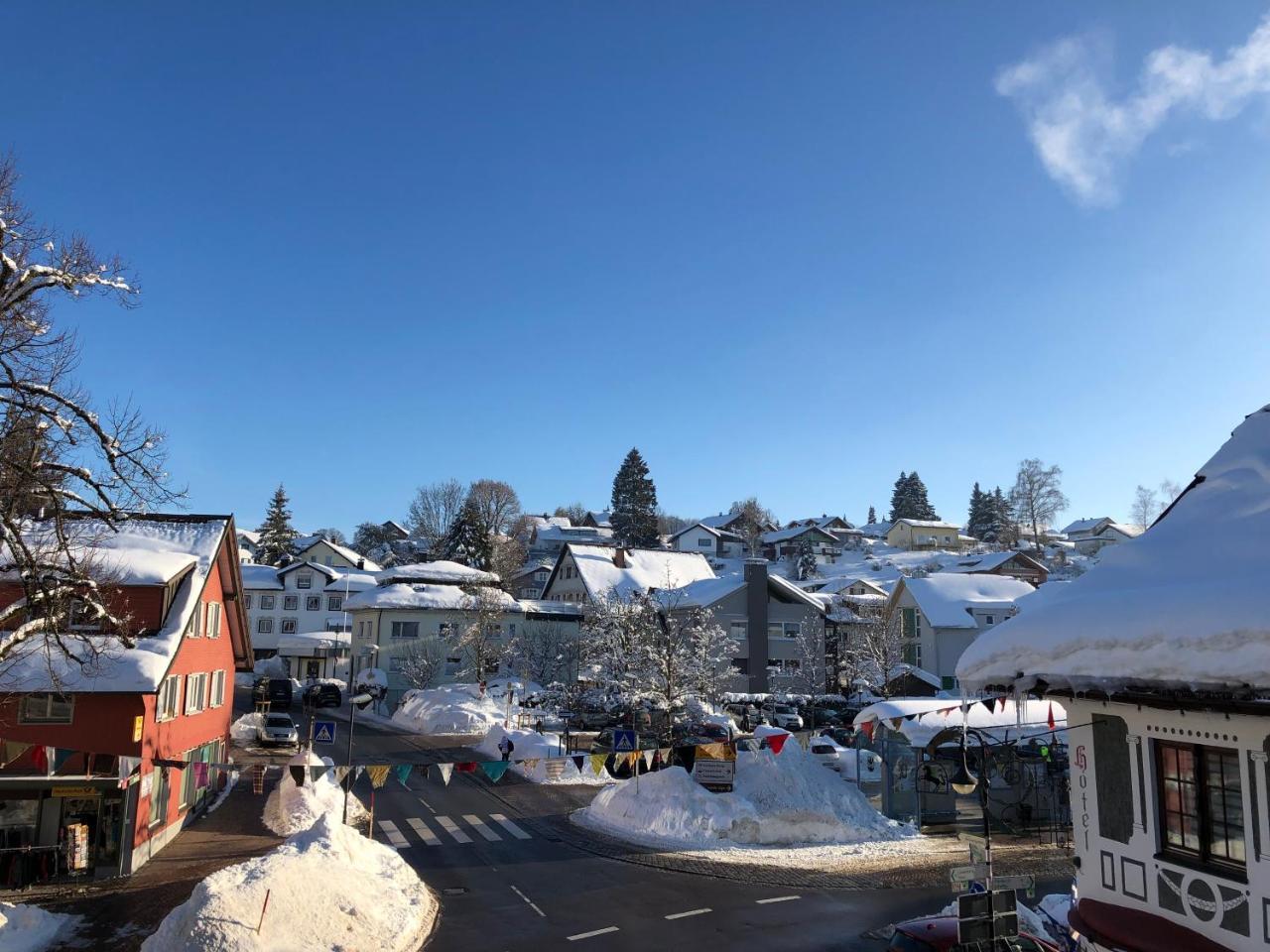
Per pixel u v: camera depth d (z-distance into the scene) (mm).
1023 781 29719
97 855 21625
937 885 21438
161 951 14633
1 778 21172
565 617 67562
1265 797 8766
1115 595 9727
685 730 42719
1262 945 8711
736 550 131875
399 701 60281
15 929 17062
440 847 24641
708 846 25109
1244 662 7770
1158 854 9992
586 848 24766
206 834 26344
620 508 127188
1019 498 129625
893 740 28719
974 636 61781
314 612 85188
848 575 104125
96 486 18125
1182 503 11328
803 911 19031
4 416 16688
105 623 19031
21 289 16047
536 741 39031
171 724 25047
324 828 19859
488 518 123438
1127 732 10516
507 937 17109
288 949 14961
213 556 28000
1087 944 10789
